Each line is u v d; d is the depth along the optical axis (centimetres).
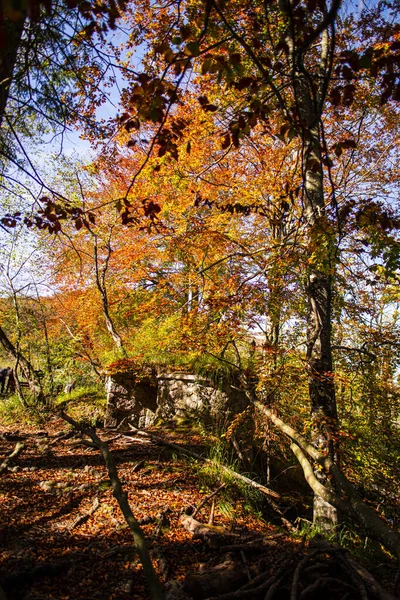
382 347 721
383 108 895
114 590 362
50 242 1216
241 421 795
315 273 694
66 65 524
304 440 632
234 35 277
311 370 671
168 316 1041
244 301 724
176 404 945
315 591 371
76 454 750
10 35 414
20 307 1259
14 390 1332
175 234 945
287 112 324
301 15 307
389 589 413
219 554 440
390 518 792
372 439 762
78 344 1266
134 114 344
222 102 745
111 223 1233
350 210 498
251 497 641
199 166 937
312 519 717
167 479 647
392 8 549
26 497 546
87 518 501
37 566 373
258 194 834
